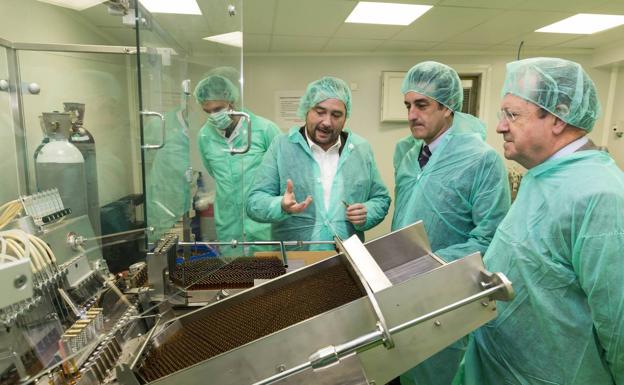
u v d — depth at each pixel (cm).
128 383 49
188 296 93
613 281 62
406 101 130
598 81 350
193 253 105
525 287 75
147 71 72
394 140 347
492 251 86
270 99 332
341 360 49
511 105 79
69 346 51
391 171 351
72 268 62
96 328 58
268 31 263
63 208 72
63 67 129
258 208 139
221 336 59
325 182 146
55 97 124
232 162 127
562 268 69
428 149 133
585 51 339
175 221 91
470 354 92
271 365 49
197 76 106
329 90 140
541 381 74
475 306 58
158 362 56
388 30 264
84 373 52
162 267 75
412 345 56
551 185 74
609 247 62
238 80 128
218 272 107
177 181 93
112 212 91
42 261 53
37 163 90
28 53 111
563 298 70
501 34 279
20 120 107
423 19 241
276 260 122
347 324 51
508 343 79
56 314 53
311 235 144
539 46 319
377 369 56
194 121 108
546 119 75
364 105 340
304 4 211
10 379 44
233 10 123
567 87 72
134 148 138
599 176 67
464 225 121
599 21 252
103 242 79
